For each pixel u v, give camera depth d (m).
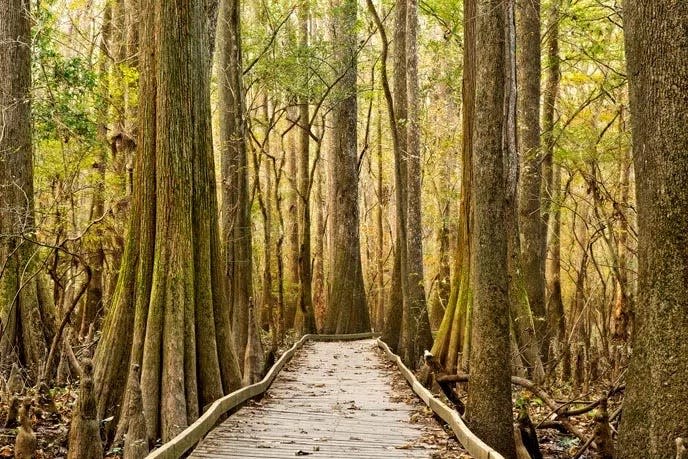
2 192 13.58
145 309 10.00
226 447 8.36
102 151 19.30
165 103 10.41
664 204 6.68
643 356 6.75
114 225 18.38
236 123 19.39
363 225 42.50
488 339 8.59
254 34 24.39
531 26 18.36
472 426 8.61
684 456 5.70
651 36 6.75
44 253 17.00
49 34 18.62
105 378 9.78
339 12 26.14
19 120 14.00
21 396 10.88
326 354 20.36
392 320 22.34
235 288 18.38
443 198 30.56
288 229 36.78
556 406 9.45
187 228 10.30
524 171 17.97
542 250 18.12
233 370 10.87
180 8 10.62
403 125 22.70
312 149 46.00
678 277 6.59
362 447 8.48
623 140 18.61
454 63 29.14
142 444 7.76
